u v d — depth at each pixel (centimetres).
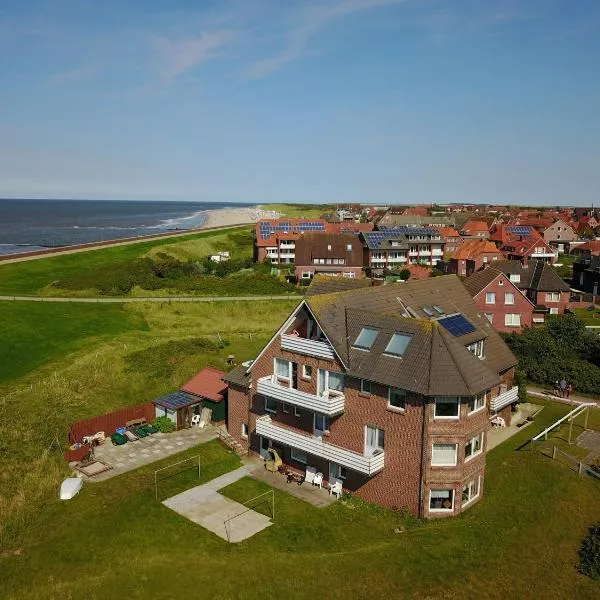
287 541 2789
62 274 9431
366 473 2953
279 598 2312
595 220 18725
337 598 2322
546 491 3116
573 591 2380
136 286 8875
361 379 3089
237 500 3189
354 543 2786
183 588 2364
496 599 2336
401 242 12144
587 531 2762
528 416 4366
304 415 3444
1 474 3366
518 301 6334
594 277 9762
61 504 3134
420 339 3000
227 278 9962
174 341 6297
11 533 2853
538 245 12369
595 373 4978
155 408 4322
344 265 10788
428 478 2914
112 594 2333
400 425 2973
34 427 3988
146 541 2773
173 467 3575
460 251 11100
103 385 4938
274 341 3572
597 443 3769
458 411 2881
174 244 12762
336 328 3284
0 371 5119
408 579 2430
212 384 4416
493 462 3559
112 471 3519
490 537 2725
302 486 3375
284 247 11950
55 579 2486
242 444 3928
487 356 3997
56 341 6066
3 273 8969
